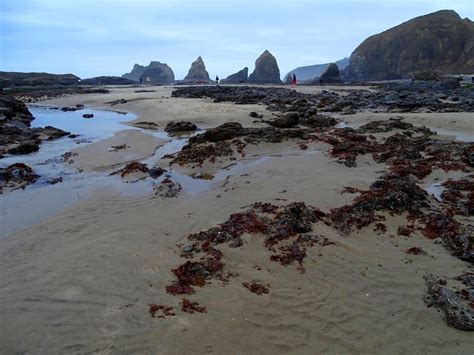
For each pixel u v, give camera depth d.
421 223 10.73
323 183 14.16
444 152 17.55
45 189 14.88
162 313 7.36
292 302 7.73
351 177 14.84
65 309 7.48
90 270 8.82
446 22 129.88
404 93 41.69
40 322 7.12
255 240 10.00
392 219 10.96
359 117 28.56
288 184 14.17
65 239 10.60
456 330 6.96
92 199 13.56
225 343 6.66
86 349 6.48
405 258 9.20
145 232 10.77
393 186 12.59
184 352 6.44
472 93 40.97
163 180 15.37
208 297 7.89
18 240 10.62
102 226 11.31
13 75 80.06
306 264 9.01
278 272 8.74
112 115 36.84
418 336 6.84
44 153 20.75
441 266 8.84
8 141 22.80
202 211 12.09
